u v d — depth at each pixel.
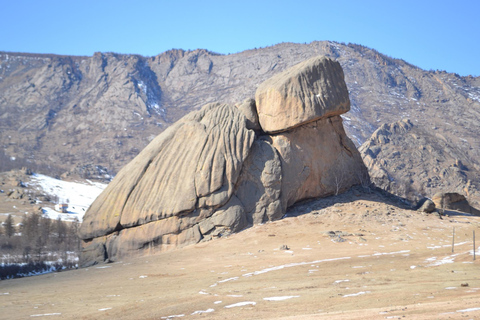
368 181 83.38
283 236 63.16
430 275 38.25
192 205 65.12
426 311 25.81
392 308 27.47
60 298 42.06
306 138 75.62
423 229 63.97
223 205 66.44
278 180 70.38
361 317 25.94
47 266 92.94
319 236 62.06
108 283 48.06
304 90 74.06
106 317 33.84
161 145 70.69
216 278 45.66
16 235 144.62
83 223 68.94
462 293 30.22
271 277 43.81
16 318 35.28
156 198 66.56
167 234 65.50
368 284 36.72
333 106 75.12
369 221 67.12
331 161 77.38
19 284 51.81
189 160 68.00
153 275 50.41
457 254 47.59
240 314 30.62
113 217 67.19
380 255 50.72
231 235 65.44
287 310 30.42
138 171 68.94
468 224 66.81
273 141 74.19
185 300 36.59
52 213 192.88
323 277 41.50
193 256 58.97
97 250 66.62
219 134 69.88
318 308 30.12
